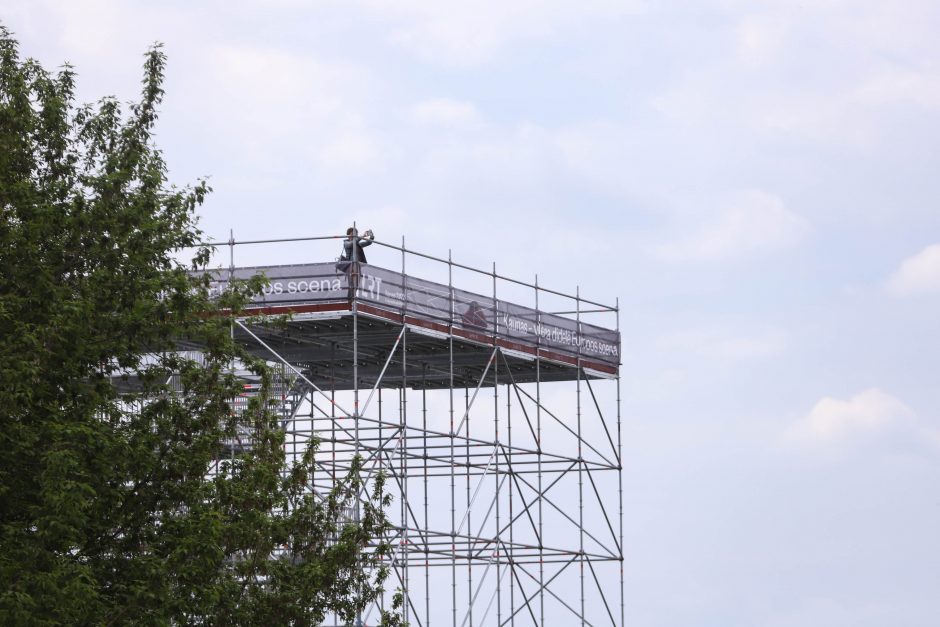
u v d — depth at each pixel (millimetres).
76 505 62469
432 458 99688
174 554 66312
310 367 105062
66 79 74125
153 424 70312
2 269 67438
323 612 72625
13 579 61719
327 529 73562
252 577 71875
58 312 66438
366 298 89500
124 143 73312
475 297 98750
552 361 106000
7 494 64750
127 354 69812
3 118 69938
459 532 108375
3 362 63812
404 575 92562
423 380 106500
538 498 109000
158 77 74375
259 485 70750
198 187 73062
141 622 65125
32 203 69125
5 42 72938
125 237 70438
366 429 100688
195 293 75875
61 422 65875
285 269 89688
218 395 71312
